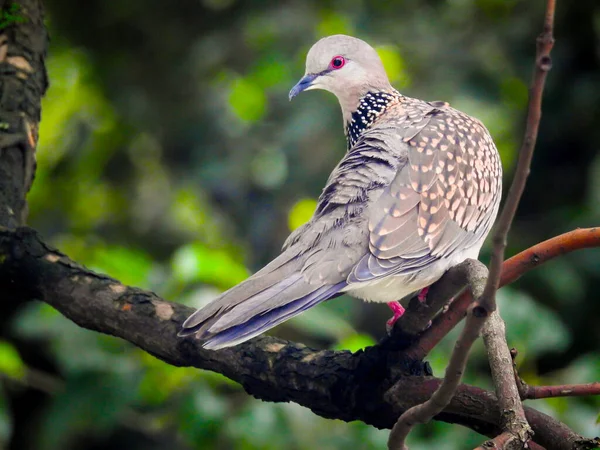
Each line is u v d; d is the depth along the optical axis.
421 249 6.68
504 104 13.45
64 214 14.18
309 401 6.52
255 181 13.87
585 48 13.70
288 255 6.33
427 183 6.93
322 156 13.70
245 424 9.32
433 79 13.26
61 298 7.27
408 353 6.18
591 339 12.77
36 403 14.45
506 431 5.24
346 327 10.08
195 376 9.72
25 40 8.65
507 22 13.77
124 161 14.55
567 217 13.12
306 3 14.05
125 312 7.07
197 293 9.77
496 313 5.66
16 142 8.11
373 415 6.33
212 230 13.93
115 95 14.52
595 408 10.04
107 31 14.60
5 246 7.42
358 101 8.84
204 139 14.31
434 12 13.80
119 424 12.35
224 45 14.40
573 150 13.84
